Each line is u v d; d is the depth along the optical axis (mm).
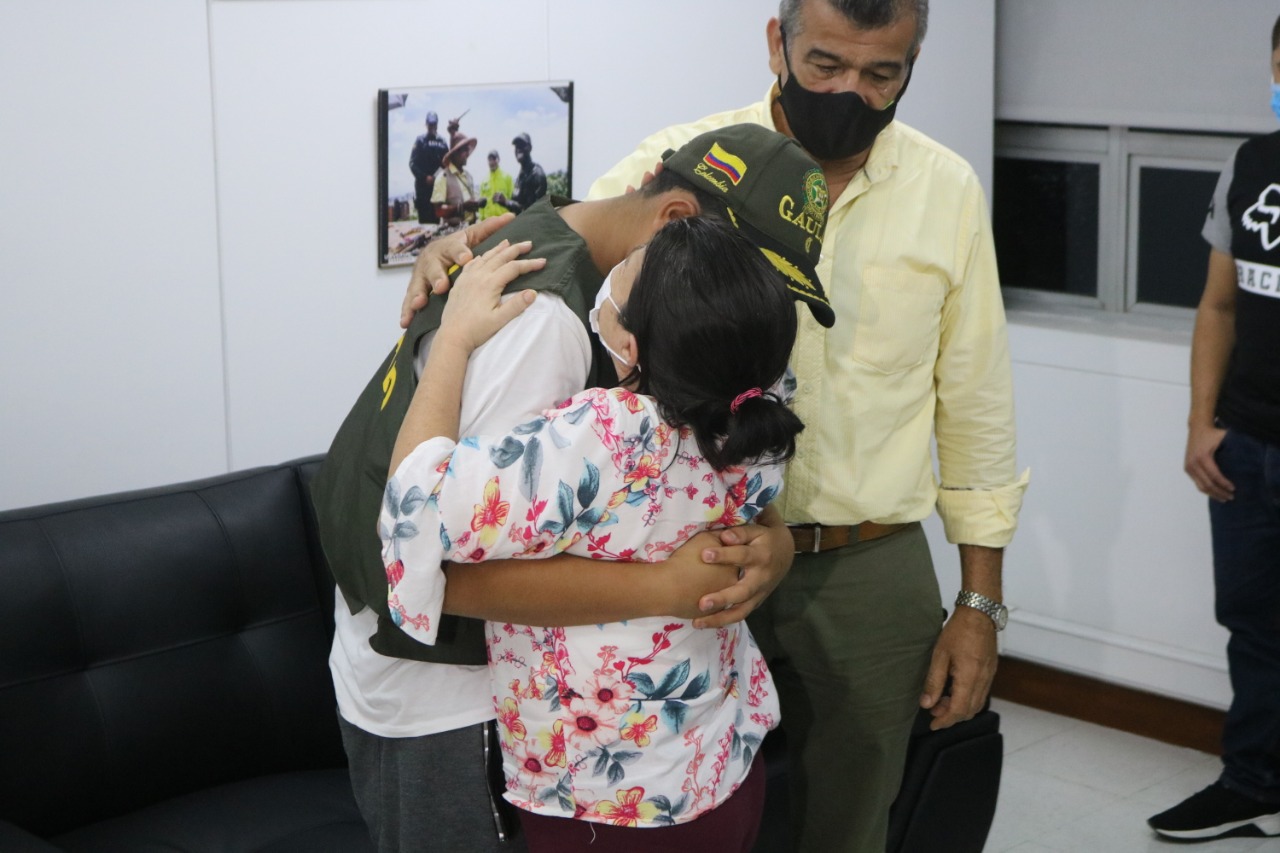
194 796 2293
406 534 1296
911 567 2053
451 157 2846
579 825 1444
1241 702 3113
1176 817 3160
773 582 1482
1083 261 3963
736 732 1520
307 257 2727
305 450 2812
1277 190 2891
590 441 1313
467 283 1396
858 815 2129
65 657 2178
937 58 3602
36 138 2359
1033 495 3840
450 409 1345
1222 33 3441
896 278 1951
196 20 2498
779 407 1342
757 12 3309
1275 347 2924
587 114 3047
